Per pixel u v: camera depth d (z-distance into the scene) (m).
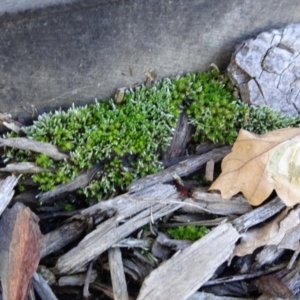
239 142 0.33
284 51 0.35
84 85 0.34
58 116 0.34
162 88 0.36
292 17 0.36
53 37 0.31
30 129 0.34
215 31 0.35
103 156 0.34
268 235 0.32
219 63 0.37
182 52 0.35
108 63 0.34
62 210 0.34
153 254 0.32
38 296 0.31
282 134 0.33
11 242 0.30
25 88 0.33
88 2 0.30
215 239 0.31
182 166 0.35
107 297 0.32
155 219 0.33
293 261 0.33
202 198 0.33
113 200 0.32
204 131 0.35
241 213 0.33
